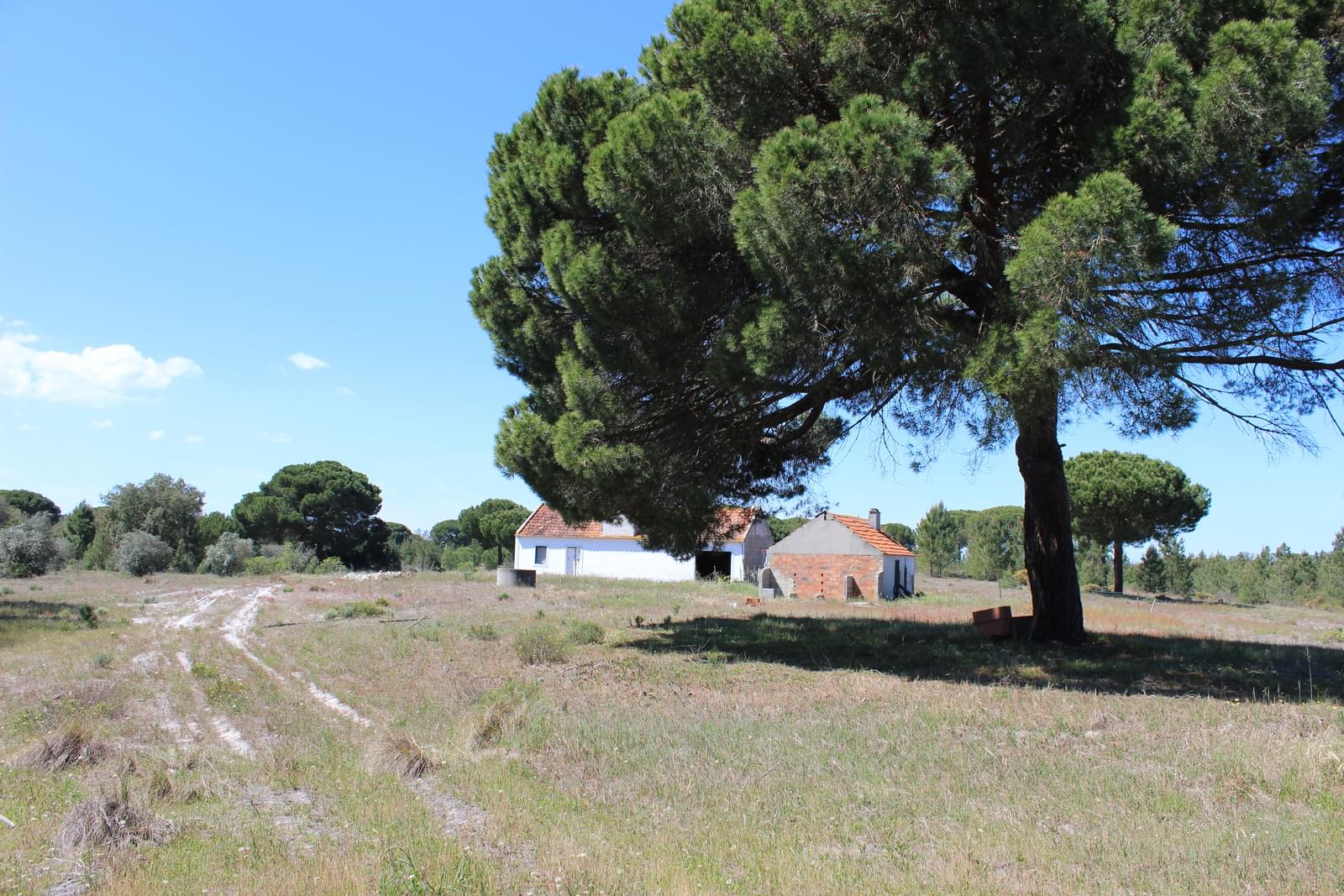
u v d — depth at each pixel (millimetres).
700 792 6387
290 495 67062
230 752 8211
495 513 76438
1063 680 11047
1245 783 6062
